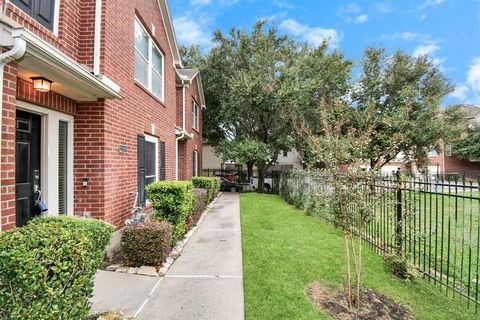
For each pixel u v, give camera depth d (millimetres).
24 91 3500
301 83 15703
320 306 3320
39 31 3715
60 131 4508
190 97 13555
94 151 4715
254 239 5992
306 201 9445
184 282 3824
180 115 12539
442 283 3908
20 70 3250
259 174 18922
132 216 5410
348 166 3580
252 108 17234
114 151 5113
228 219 8414
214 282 3832
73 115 4672
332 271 4293
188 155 13219
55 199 4176
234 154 16656
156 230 4301
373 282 3992
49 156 4086
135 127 6266
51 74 3408
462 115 20516
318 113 15773
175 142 10711
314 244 5660
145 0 7113
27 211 3760
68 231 2129
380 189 4824
